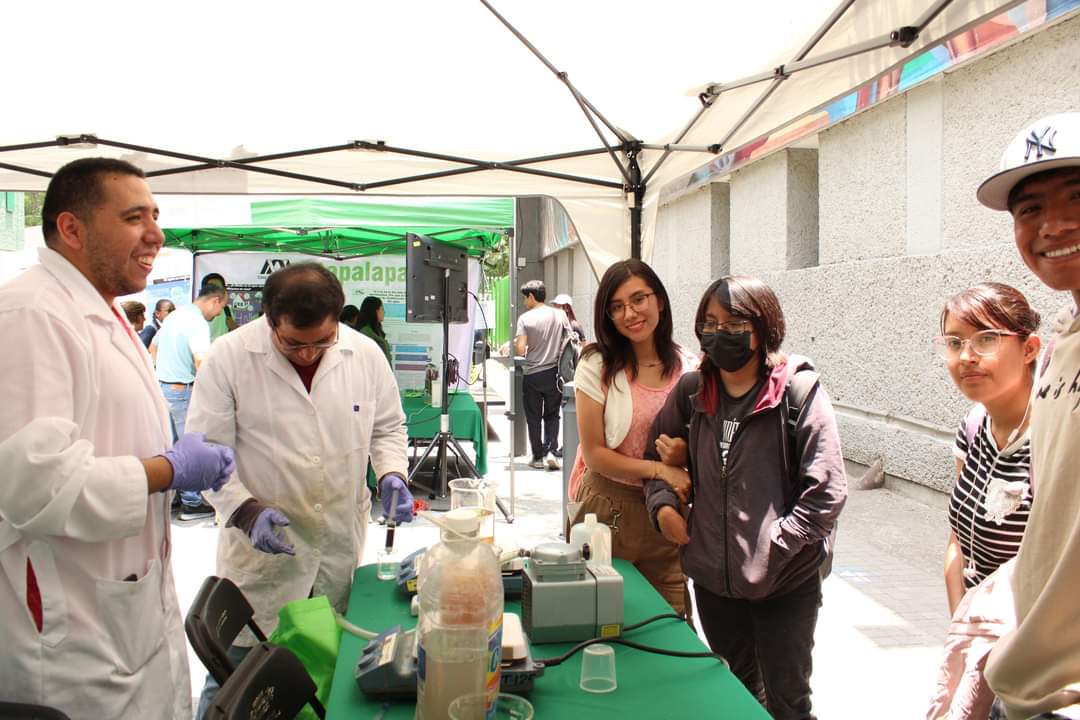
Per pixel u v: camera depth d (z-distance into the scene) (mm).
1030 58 4621
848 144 6543
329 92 3162
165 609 2049
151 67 2930
